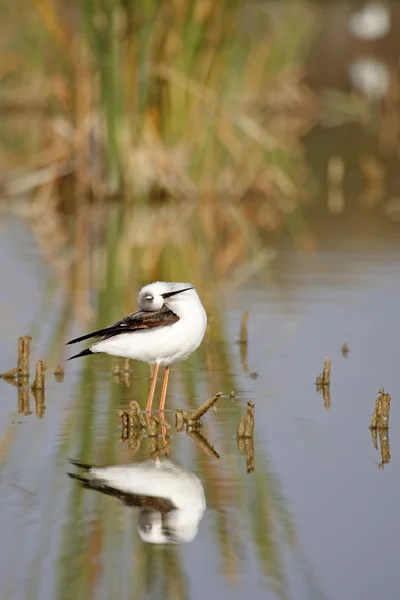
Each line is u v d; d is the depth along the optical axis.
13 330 13.80
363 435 9.96
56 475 8.92
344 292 16.02
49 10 22.62
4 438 9.84
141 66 22.59
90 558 7.44
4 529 7.88
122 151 23.55
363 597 6.93
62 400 11.05
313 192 26.73
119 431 10.08
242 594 6.98
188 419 10.26
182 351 10.40
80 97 23.19
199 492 8.56
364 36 40.66
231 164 25.34
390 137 35.38
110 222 22.27
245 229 21.83
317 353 12.84
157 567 7.29
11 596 6.95
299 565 7.36
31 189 26.38
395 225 22.09
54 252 19.34
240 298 15.80
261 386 11.57
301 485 8.73
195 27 22.42
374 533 7.85
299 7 30.22
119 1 21.89
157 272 17.75
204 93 23.08
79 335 13.60
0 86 33.12
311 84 40.31
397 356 12.62
